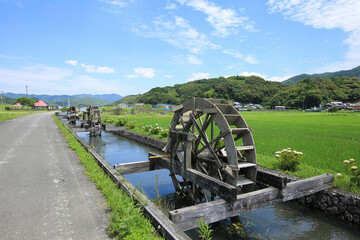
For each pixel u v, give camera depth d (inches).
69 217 139.8
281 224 189.6
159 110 2246.6
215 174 235.9
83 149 350.6
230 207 154.0
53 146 398.9
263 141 427.8
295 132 570.9
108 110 2009.1
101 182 196.4
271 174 182.9
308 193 190.4
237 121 216.1
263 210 214.4
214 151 213.2
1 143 430.3
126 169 249.3
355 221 178.7
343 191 193.2
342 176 211.6
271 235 173.8
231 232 177.9
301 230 180.1
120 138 708.0
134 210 137.4
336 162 269.9
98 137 730.2
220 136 195.5
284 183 173.8
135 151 492.7
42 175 226.4
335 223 188.2
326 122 940.0
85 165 260.2
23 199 166.7
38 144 420.2
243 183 191.0
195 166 233.5
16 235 119.6
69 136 502.3
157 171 342.6
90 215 142.5
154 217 128.6
